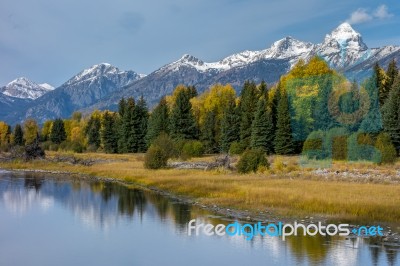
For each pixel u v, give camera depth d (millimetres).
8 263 20578
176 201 36094
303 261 19453
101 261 20703
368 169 44125
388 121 56875
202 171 54000
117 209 33625
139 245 23062
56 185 50656
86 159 82375
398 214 25750
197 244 22906
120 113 113188
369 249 20812
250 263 19484
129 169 61219
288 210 28891
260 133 69438
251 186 36531
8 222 29703
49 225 28594
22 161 82562
